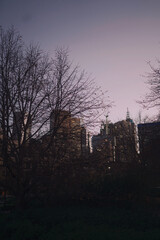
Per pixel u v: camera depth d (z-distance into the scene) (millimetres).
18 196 11648
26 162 12102
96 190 13172
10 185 12344
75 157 12930
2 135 12430
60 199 12195
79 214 10023
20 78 13031
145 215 9828
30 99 12641
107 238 6301
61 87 13102
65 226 7762
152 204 12508
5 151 11961
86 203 13039
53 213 10258
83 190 12836
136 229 7473
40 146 12219
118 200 13086
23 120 12422
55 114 12875
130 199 13211
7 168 12531
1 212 11383
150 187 14328
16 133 12734
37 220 8852
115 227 7656
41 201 12383
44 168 12078
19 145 12203
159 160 16016
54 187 11398
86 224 8086
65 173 11727
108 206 12625
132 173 13992
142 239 6188
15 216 9641
